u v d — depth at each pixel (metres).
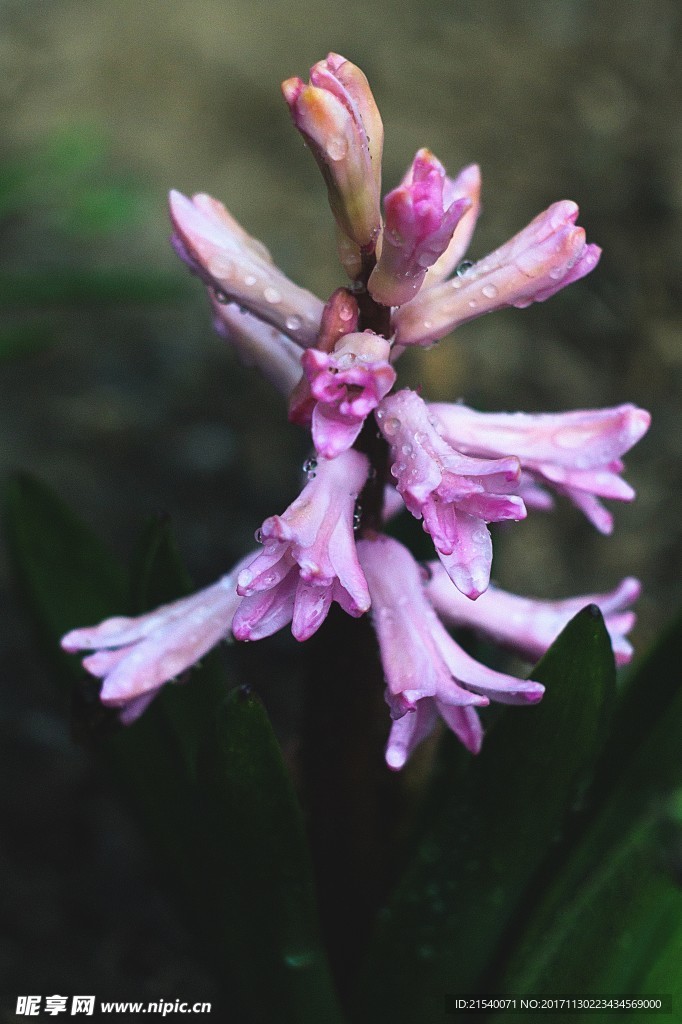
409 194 0.28
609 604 0.32
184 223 0.29
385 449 0.30
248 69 0.97
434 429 0.29
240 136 0.89
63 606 0.36
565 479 0.31
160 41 1.00
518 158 0.86
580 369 0.68
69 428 0.65
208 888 0.34
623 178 0.82
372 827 0.33
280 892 0.31
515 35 1.02
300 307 0.30
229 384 0.69
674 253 0.75
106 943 0.42
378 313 0.30
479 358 0.68
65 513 0.37
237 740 0.29
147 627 0.31
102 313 0.74
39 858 0.44
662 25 0.99
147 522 0.33
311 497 0.29
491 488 0.28
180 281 0.54
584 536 0.60
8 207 0.69
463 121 0.90
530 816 0.31
